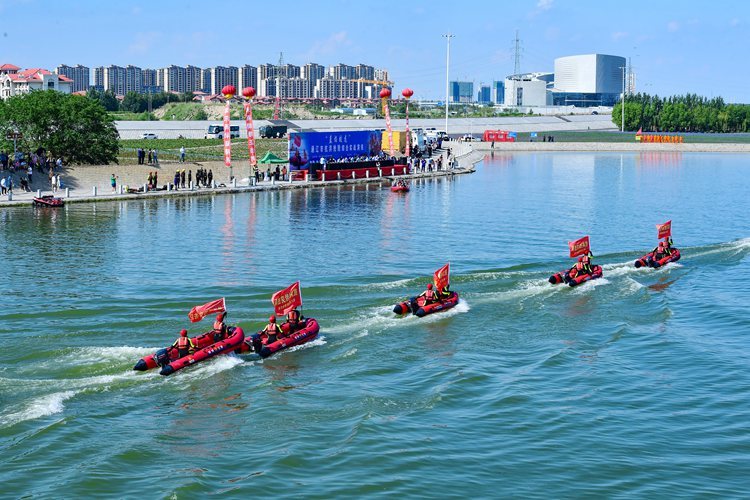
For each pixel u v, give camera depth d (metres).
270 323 47.66
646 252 75.75
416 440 36.62
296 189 126.69
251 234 83.12
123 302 55.66
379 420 38.41
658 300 59.31
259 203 108.19
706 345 49.84
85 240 78.31
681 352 48.53
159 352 43.78
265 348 46.16
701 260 72.75
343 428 37.78
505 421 38.75
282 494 32.16
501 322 53.25
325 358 46.34
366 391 41.81
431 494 32.28
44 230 83.62
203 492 32.16
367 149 148.62
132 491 32.19
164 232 83.50
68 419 37.72
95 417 38.28
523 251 75.50
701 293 61.62
